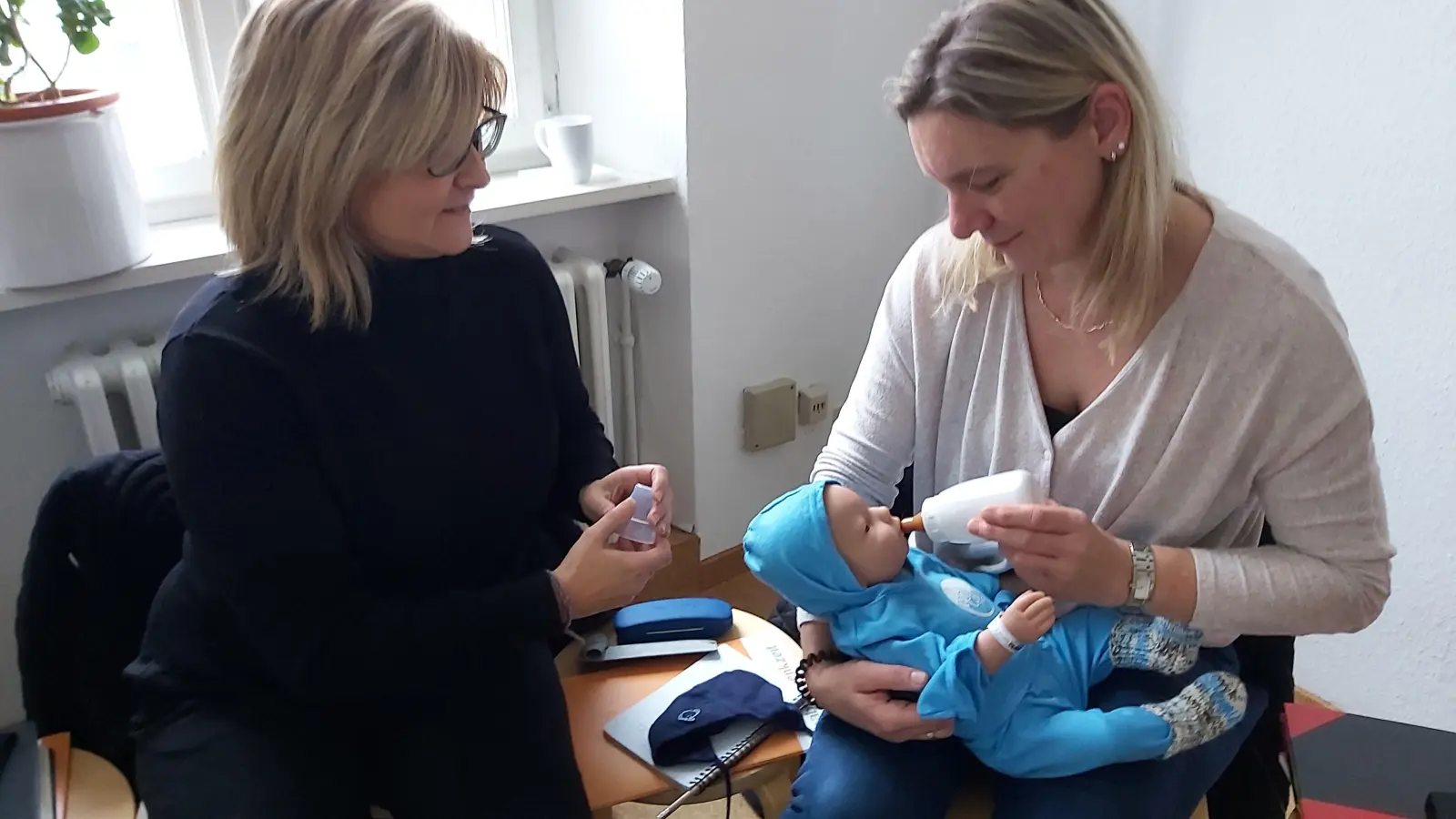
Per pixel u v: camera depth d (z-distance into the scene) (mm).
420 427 1177
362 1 1038
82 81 1571
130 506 1208
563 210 1836
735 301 2055
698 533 2189
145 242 1466
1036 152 981
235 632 1150
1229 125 1748
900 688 1085
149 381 1501
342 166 1032
